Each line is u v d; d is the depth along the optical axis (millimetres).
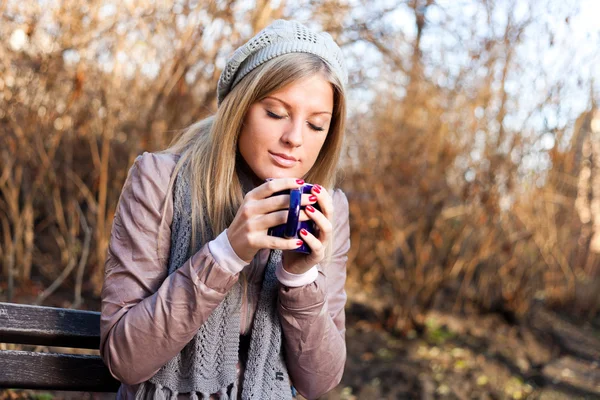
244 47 1229
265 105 1199
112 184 3336
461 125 3848
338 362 1295
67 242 3402
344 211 1431
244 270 1265
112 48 3080
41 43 2924
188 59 3014
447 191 3918
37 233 3568
